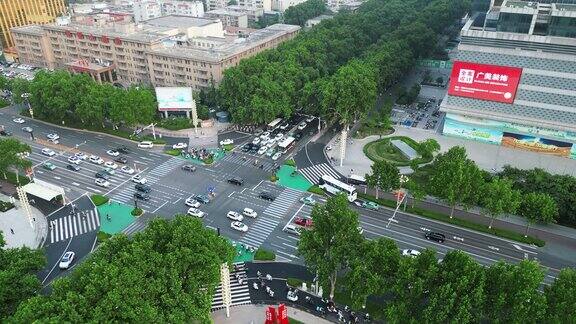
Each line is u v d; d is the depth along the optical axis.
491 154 141.12
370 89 157.38
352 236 82.19
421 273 75.00
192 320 75.75
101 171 133.88
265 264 97.81
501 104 141.00
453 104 148.25
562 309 68.00
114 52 197.50
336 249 79.44
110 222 111.12
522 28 129.75
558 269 95.50
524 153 141.62
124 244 78.00
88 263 75.19
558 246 102.31
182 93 157.25
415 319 72.88
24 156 135.88
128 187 126.38
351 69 161.38
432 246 102.62
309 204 118.25
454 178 103.75
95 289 67.50
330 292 88.06
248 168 136.12
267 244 103.81
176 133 158.38
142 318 67.06
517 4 135.62
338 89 152.62
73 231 108.12
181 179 130.50
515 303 68.81
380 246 80.19
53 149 147.88
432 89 197.88
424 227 109.19
